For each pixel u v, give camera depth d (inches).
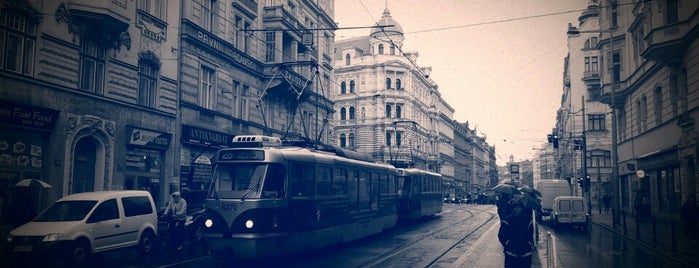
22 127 618.8
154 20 864.3
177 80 923.4
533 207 418.3
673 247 665.0
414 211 1159.6
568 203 1096.2
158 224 615.5
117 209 546.3
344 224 687.7
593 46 2295.8
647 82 1307.8
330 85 1739.7
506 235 420.5
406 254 636.7
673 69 1101.7
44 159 658.2
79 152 727.1
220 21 1063.6
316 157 618.2
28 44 634.2
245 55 1159.0
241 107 1156.5
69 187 689.6
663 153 1177.4
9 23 606.5
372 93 2800.2
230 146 599.5
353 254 639.1
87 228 501.7
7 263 487.8
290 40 1382.9
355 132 2824.8
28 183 582.2
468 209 2144.4
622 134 1632.6
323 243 620.4
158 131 868.0
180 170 921.5
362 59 2849.4
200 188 979.9
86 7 700.0
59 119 674.8
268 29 1273.4
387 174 914.7
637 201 912.9
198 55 985.5
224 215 520.4
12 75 607.2
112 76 768.9
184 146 940.6
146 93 855.1
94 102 735.1
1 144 603.8
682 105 1067.9
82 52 721.0
